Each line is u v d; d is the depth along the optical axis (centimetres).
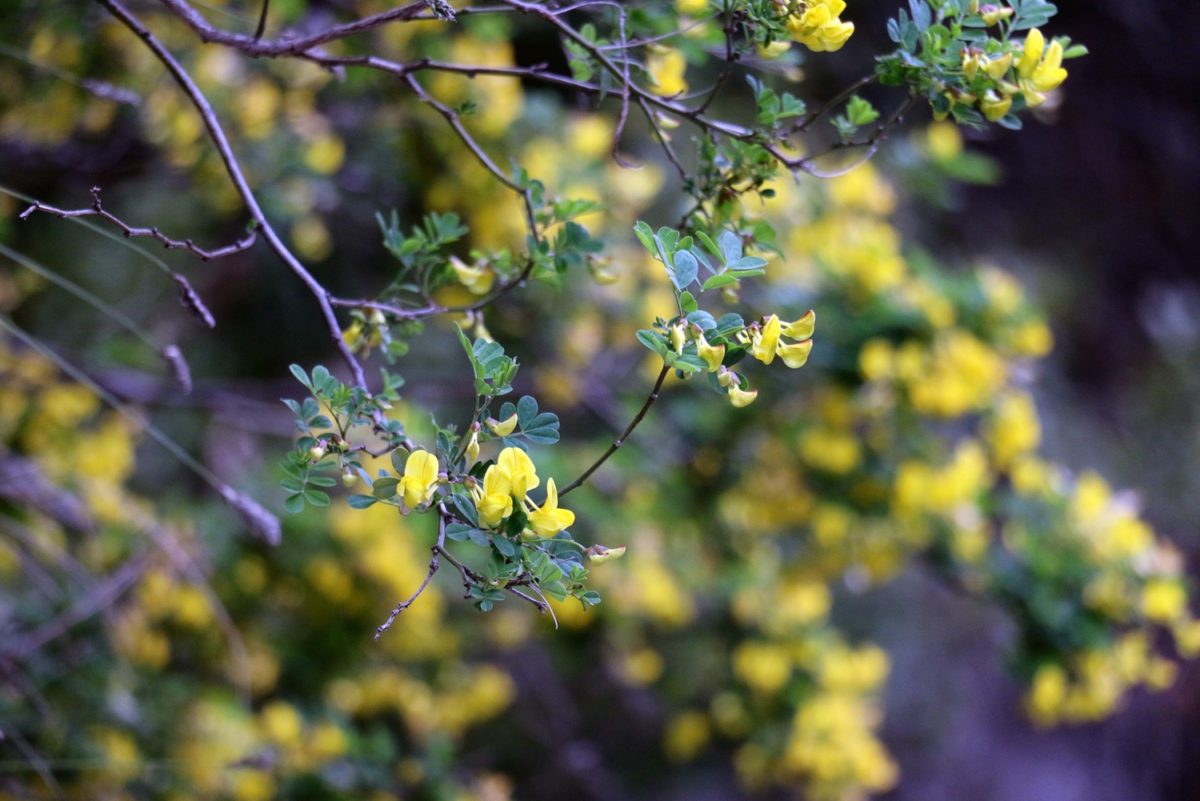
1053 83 148
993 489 376
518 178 180
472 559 391
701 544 412
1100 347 764
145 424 196
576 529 391
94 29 310
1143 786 793
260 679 355
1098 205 741
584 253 179
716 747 564
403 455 131
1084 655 324
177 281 154
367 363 465
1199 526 751
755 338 125
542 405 413
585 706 563
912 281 354
